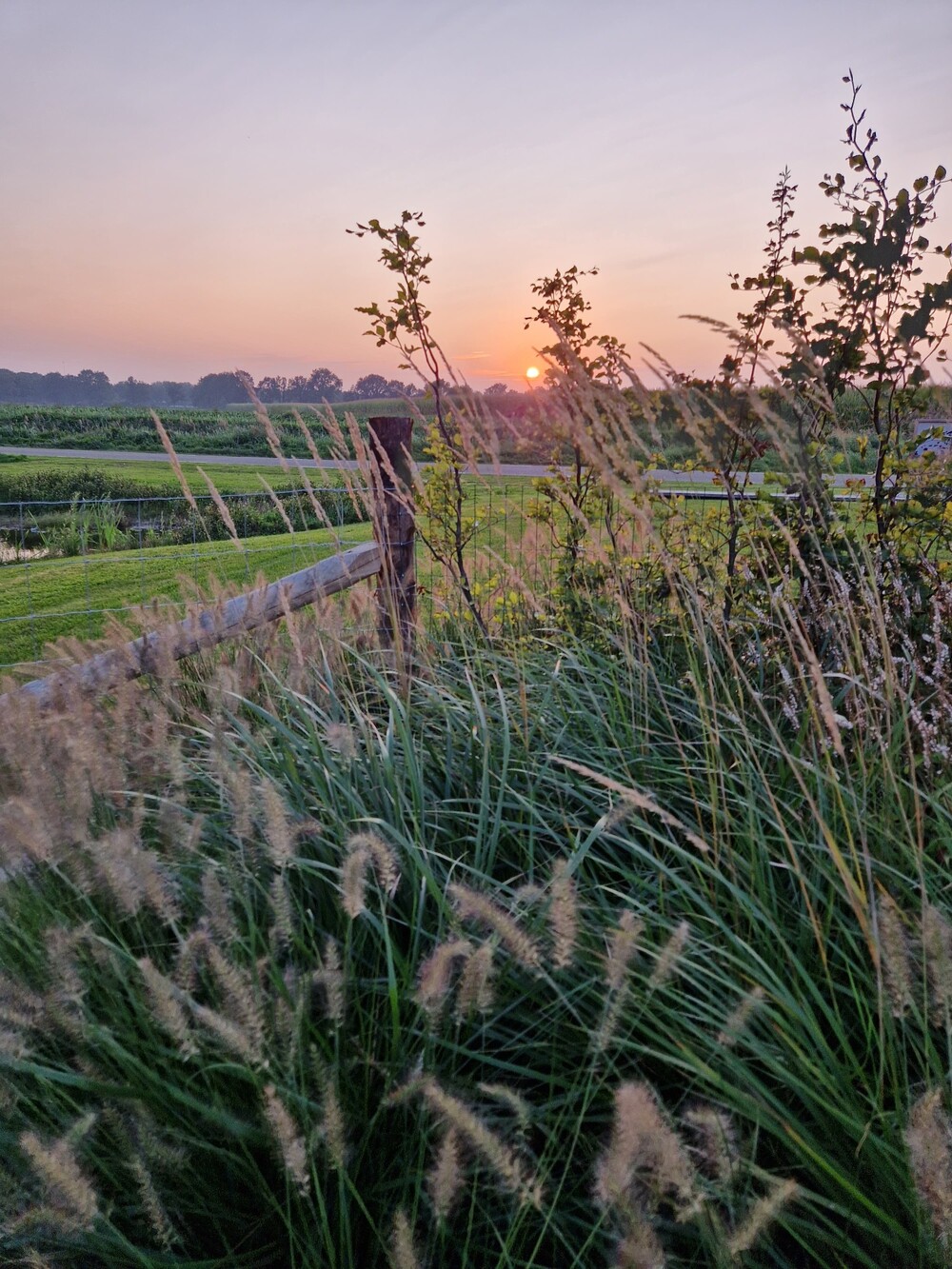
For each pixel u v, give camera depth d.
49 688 3.32
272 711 3.31
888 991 1.75
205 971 1.96
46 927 2.09
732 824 2.48
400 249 4.67
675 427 3.35
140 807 2.25
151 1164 1.72
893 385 3.62
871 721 2.65
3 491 20.02
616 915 2.25
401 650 3.56
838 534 3.55
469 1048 2.03
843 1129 1.73
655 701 3.19
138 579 8.45
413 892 2.22
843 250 3.57
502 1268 1.61
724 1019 1.85
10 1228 1.59
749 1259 1.59
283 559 7.11
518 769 2.84
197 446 35.56
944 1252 1.39
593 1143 1.84
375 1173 1.85
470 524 4.70
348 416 3.98
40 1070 1.68
